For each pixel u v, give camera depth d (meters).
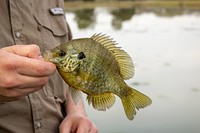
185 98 1.77
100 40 0.55
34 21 0.65
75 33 3.75
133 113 0.57
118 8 7.57
